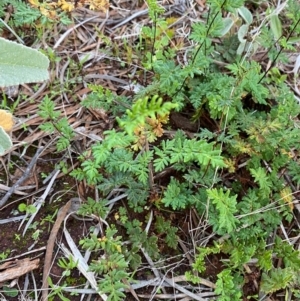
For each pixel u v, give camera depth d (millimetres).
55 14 568
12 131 561
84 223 520
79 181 538
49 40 633
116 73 619
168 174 547
